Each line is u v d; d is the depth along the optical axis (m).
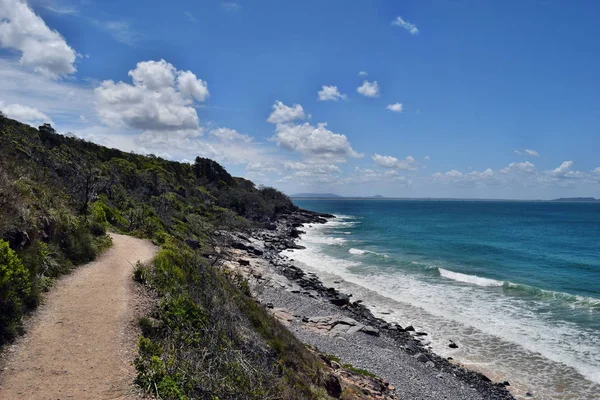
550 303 29.27
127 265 15.07
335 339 21.41
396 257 48.84
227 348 9.39
